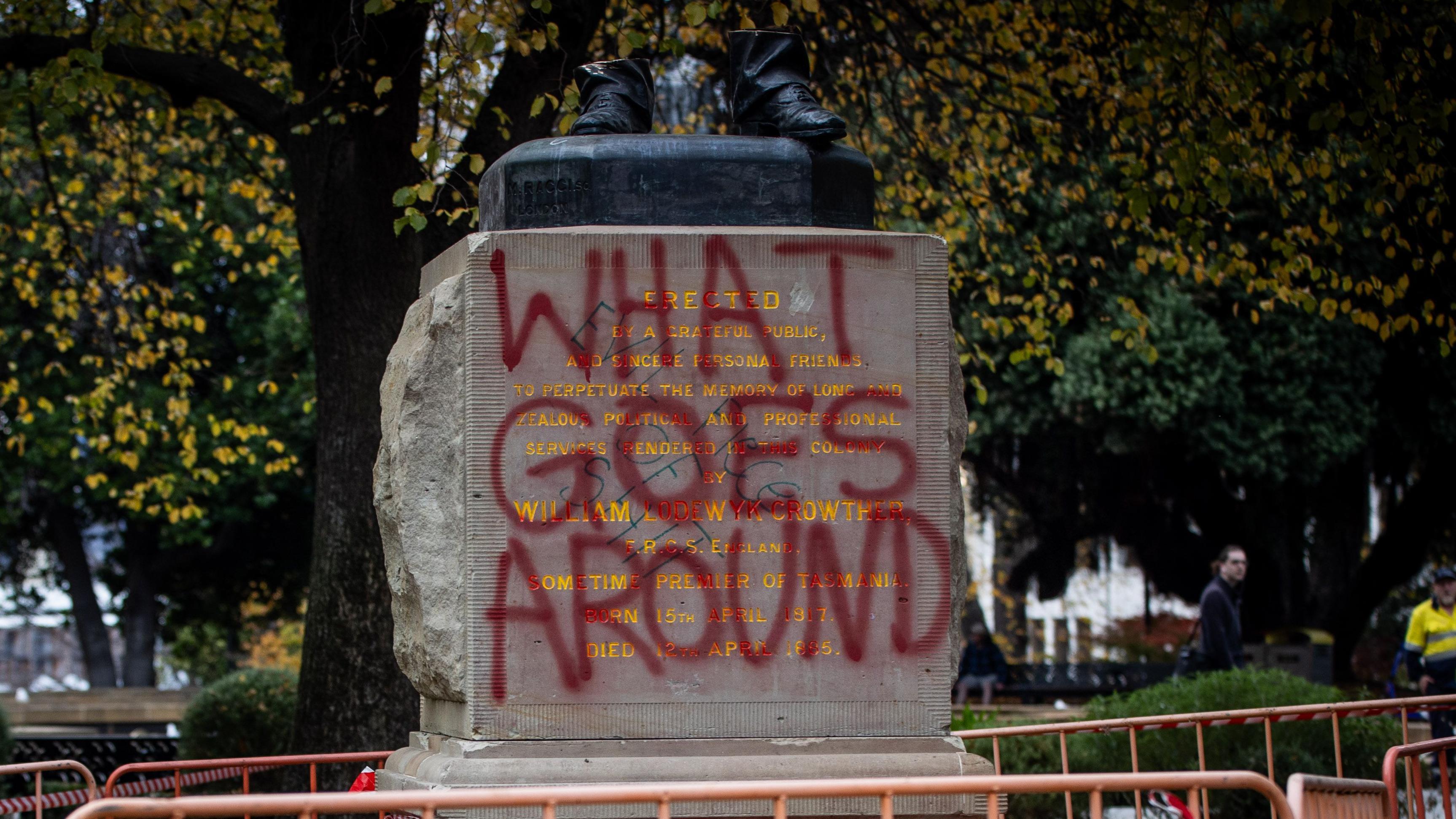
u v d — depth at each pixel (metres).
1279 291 10.69
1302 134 11.49
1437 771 10.90
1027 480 22.70
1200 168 9.91
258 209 13.75
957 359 5.04
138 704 20.17
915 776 4.58
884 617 4.72
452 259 4.98
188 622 32.06
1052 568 23.95
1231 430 19.03
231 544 28.84
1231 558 11.53
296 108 9.36
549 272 4.76
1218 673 10.55
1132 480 22.02
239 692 13.29
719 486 4.72
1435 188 9.87
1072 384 18.78
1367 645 29.25
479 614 4.63
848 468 4.76
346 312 8.98
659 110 11.42
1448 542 24.95
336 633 8.70
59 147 13.75
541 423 4.71
